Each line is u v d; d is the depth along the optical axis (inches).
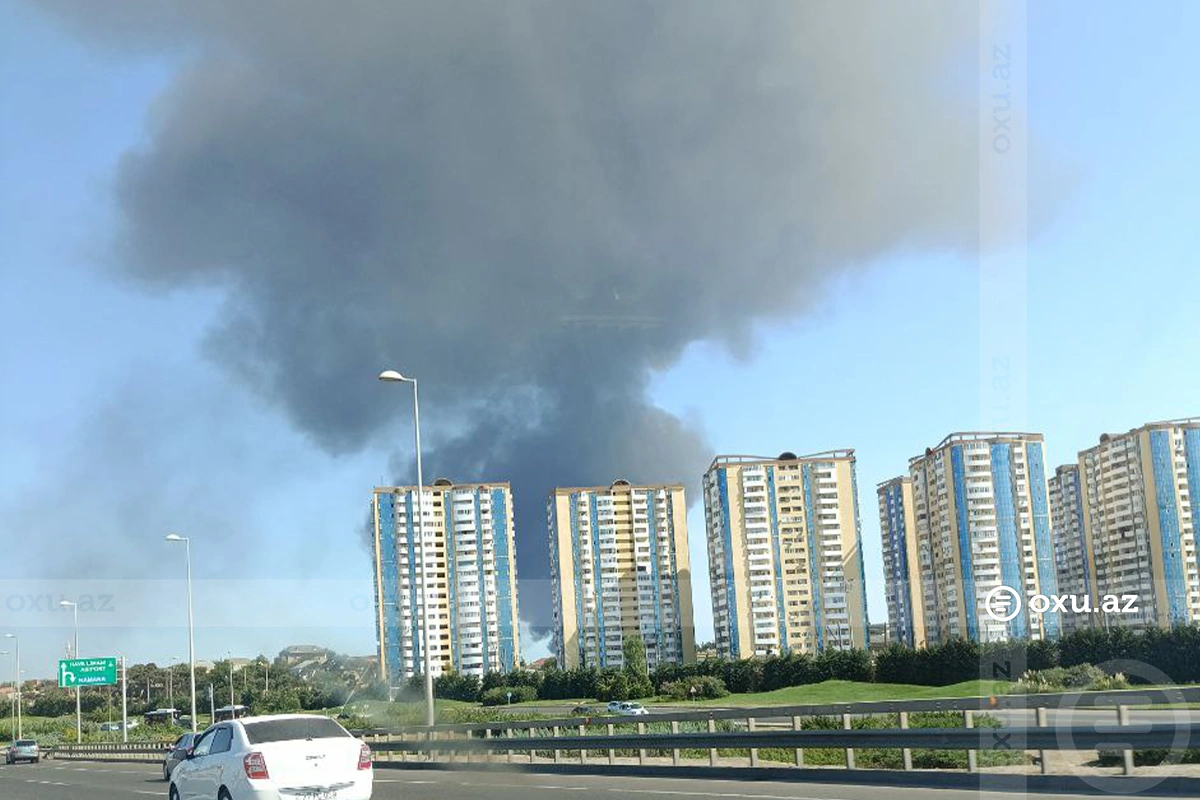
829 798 639.1
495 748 1147.3
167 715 4163.4
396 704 1777.8
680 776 906.7
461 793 832.9
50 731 4212.6
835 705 842.2
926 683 1828.2
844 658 2319.1
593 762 1051.3
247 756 629.9
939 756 905.5
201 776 677.9
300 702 2358.5
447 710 1676.9
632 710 2373.3
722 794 702.5
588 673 2839.6
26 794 1149.7
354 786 641.0
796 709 886.4
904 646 2076.8
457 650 2815.0
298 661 2456.9
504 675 2817.4
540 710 2464.3
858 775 756.6
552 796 768.3
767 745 843.4
